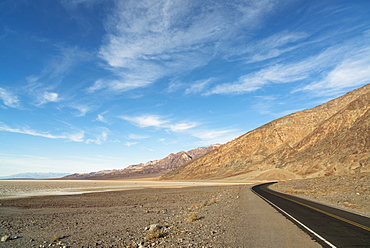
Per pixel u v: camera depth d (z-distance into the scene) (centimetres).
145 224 1569
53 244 1104
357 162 8438
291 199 2734
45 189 8138
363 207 1897
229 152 17512
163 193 5469
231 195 3797
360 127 9994
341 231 1093
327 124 12425
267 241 948
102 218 1972
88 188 8662
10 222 1902
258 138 16888
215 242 964
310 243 902
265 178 11750
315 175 9538
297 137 14862
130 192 6209
